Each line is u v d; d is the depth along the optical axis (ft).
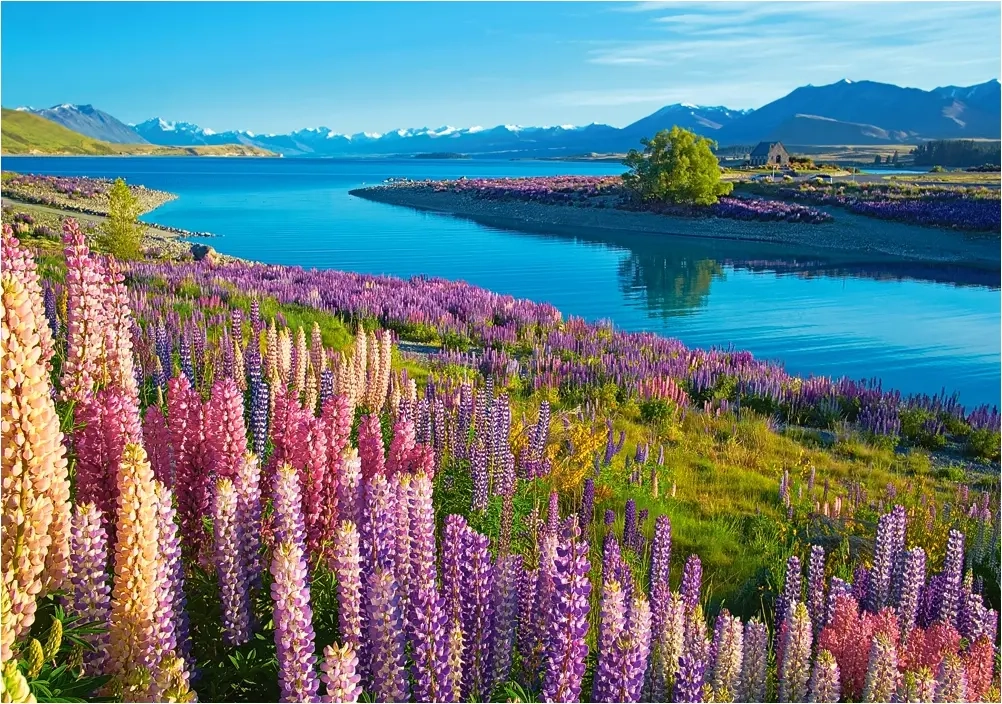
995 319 118.21
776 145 550.77
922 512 32.14
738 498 37.86
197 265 104.88
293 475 12.71
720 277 162.09
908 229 218.38
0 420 10.12
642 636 11.34
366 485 14.51
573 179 423.23
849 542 30.32
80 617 10.68
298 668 10.05
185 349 33.53
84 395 18.63
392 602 11.02
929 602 20.17
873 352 96.43
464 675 11.96
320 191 452.76
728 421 56.24
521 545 22.59
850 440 54.34
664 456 43.75
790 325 113.19
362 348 30.96
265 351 33.35
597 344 78.18
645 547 26.58
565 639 11.19
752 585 25.40
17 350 10.30
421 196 374.43
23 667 9.46
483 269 165.78
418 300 91.04
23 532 10.21
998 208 219.82
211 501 14.01
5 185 252.01
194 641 12.59
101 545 11.07
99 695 10.16
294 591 10.11
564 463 34.01
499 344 77.46
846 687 15.25
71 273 19.24
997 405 73.31
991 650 15.99
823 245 214.48
